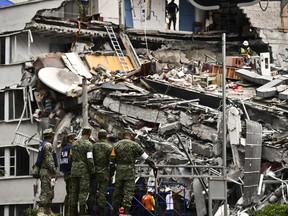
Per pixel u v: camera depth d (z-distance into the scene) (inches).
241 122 2780.5
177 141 2913.4
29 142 3472.0
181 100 3144.7
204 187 2632.9
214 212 2618.1
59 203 3297.2
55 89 3324.3
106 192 2164.1
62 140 3255.4
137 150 2128.4
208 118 2906.0
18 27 3671.3
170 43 3922.2
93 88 3287.4
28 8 3668.8
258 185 2640.3
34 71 3499.0
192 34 3956.7
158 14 4001.0
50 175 2162.9
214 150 2755.9
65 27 3690.9
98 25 3782.0
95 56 3631.9
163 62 3828.7
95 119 3203.7
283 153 2687.0
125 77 3432.6
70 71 3462.1
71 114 3319.4
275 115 2896.2
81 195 2094.0
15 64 3607.3
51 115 3358.8
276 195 2593.5
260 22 3944.4
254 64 3516.2
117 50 3732.8
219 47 3954.2
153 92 3319.4
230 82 3422.7
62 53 3607.3
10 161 3563.0
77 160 2103.8
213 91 3299.7
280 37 3949.3
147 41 3895.2
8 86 3599.9
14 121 3545.8
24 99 3499.0
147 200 2399.1
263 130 2864.2
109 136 3100.4
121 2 3865.7
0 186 3570.4
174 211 2650.1
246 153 2652.6
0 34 3710.6
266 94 3095.5
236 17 4003.4
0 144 3585.1
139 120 3107.8
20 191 3528.5
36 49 3718.0
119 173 2119.8
